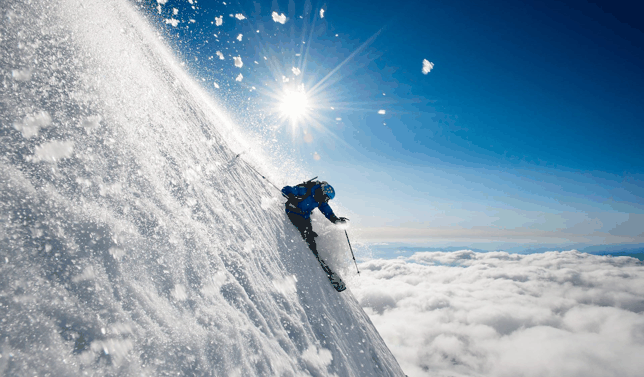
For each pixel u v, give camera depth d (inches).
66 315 19.5
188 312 30.6
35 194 23.8
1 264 18.3
